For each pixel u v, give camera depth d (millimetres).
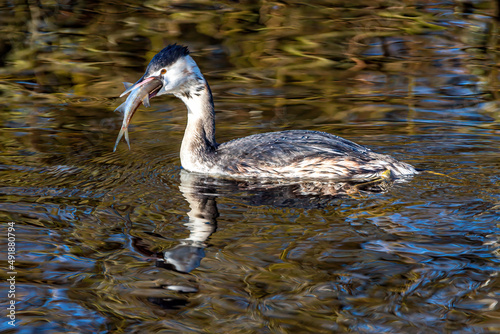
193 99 12289
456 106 15438
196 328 7172
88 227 9516
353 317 7262
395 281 7910
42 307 7605
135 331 7137
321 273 8133
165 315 7383
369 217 9664
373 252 8586
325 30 21062
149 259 8586
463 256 8414
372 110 15344
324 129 14273
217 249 8773
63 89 16844
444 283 7824
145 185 11266
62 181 11375
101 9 23344
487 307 7355
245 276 8109
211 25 21500
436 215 9656
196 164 12164
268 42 20062
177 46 12250
